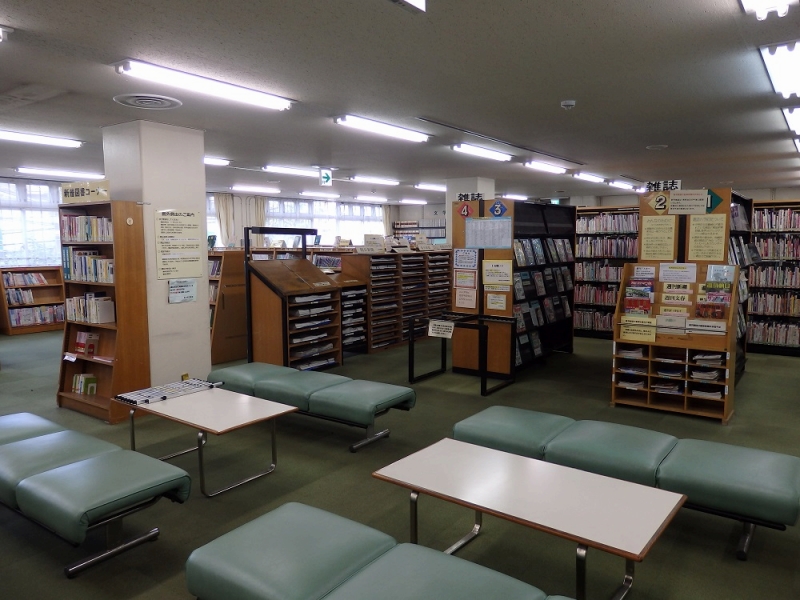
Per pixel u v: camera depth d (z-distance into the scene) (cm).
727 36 310
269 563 177
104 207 484
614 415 450
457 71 371
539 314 623
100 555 247
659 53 337
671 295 442
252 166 838
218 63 348
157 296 475
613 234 788
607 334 805
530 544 261
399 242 778
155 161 483
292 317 574
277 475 339
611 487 214
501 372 562
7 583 232
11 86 388
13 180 1005
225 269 671
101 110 450
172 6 264
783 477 241
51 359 709
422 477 223
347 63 351
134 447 363
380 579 169
